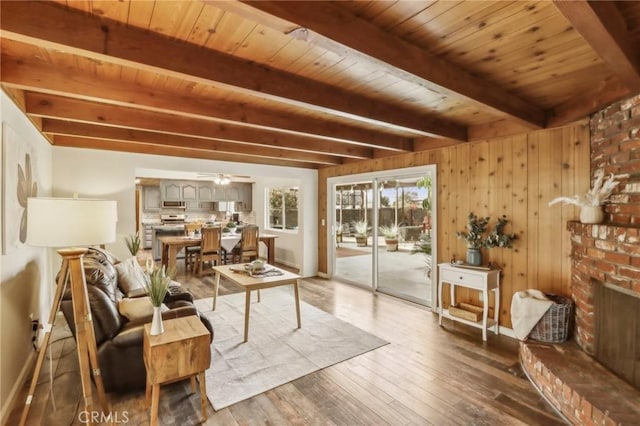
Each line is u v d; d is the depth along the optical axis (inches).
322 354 119.6
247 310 132.0
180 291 142.9
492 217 141.3
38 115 102.9
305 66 80.4
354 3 55.4
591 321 98.6
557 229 121.0
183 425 81.3
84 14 58.7
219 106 105.0
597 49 59.1
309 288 213.9
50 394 93.4
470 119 128.1
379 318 157.4
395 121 112.5
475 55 73.7
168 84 91.7
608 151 97.1
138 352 92.5
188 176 329.4
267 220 340.5
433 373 106.4
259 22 51.2
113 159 172.9
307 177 247.0
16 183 92.6
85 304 80.6
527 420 83.2
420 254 180.7
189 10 57.2
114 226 84.8
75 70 82.4
